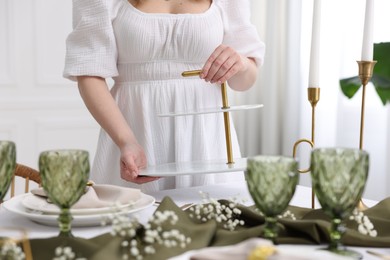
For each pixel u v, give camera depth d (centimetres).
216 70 174
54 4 390
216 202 128
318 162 107
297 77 382
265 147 403
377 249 115
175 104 202
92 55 192
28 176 189
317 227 115
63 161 112
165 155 204
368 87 333
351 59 341
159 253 105
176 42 200
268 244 87
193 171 155
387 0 312
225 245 113
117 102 206
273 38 392
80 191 114
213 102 208
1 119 384
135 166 165
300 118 381
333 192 105
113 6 197
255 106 159
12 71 384
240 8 208
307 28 377
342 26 344
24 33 385
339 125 349
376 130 332
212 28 202
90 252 108
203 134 204
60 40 394
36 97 391
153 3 200
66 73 191
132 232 107
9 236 118
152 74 201
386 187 324
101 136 208
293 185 106
